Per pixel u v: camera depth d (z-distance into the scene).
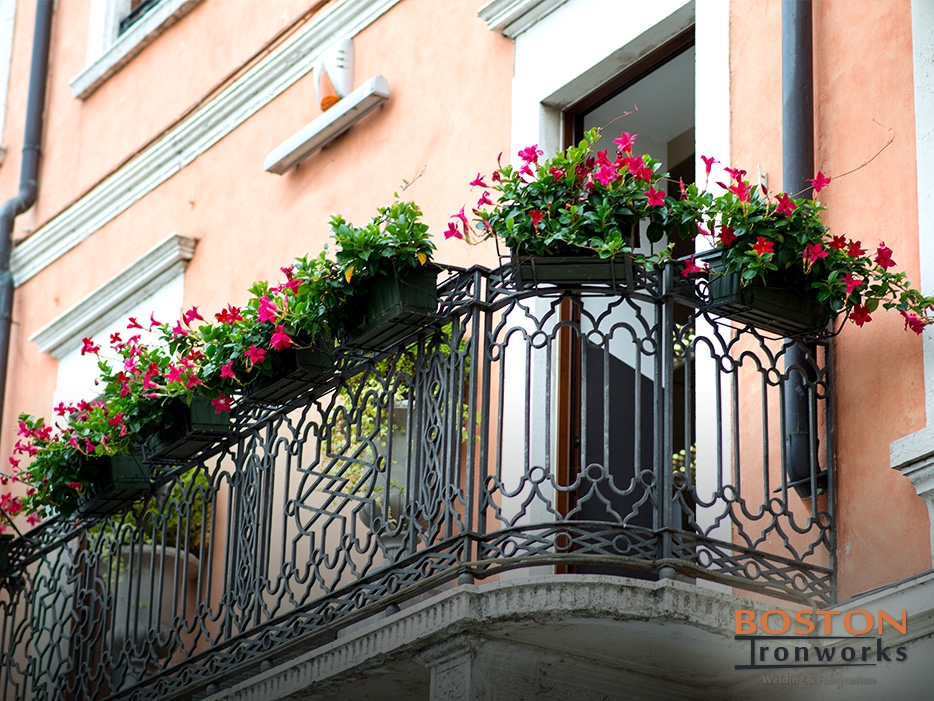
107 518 8.74
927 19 6.64
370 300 6.96
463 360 6.84
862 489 6.34
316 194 9.62
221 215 10.33
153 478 8.41
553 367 7.85
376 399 7.29
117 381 8.06
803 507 6.51
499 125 8.55
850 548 6.32
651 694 6.75
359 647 6.73
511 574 7.43
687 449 6.48
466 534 6.45
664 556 6.20
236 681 7.72
